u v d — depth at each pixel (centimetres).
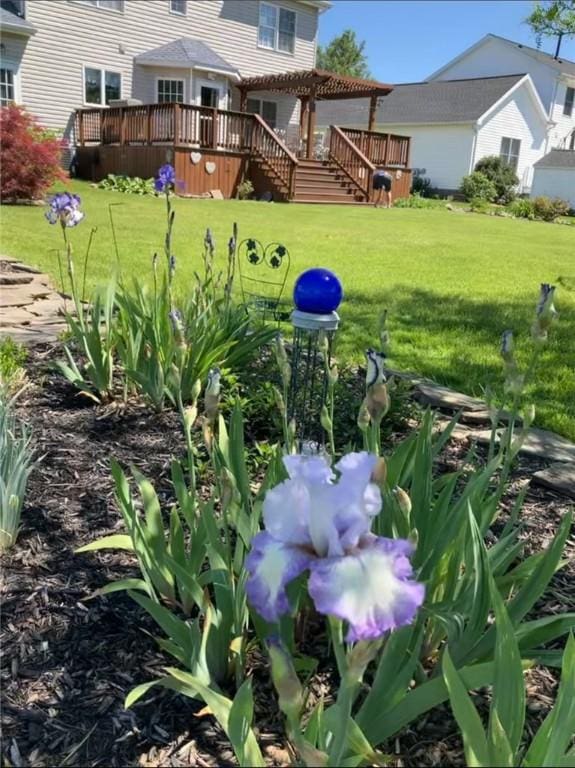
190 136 1869
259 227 1270
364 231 1380
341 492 112
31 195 1383
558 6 1365
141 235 1042
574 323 669
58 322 560
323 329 240
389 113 3388
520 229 1745
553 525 289
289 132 2577
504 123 3181
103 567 244
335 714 153
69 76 2052
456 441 374
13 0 1939
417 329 623
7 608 219
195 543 211
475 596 179
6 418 279
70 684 192
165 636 211
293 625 194
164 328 385
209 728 180
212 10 2298
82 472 309
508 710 151
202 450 337
